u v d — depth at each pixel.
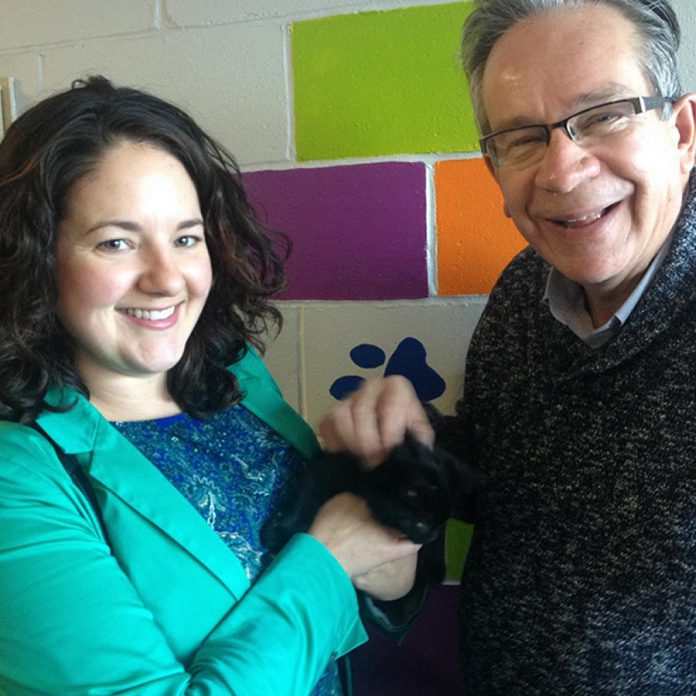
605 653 0.98
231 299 1.01
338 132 1.34
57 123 0.79
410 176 1.32
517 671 1.08
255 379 1.04
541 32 0.89
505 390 1.13
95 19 1.42
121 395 0.90
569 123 0.88
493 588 1.11
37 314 0.79
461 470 1.02
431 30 1.27
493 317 1.17
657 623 0.95
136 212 0.79
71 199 0.79
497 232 1.30
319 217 1.37
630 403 0.95
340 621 0.84
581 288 1.06
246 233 1.01
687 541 0.92
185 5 1.37
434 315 1.35
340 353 1.40
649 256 0.94
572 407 1.01
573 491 1.01
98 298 0.79
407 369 1.38
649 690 0.97
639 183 0.88
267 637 0.77
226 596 0.81
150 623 0.74
